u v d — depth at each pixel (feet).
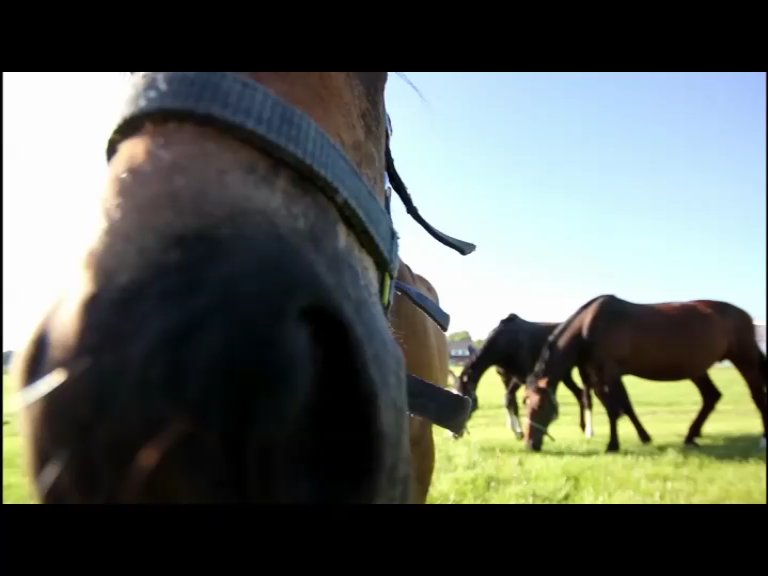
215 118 2.45
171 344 1.91
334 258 2.59
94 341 1.96
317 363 2.13
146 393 1.87
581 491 20.36
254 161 2.48
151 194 2.25
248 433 1.90
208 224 2.20
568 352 35.86
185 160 2.36
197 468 1.85
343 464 2.14
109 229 2.17
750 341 39.24
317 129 2.72
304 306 2.15
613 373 35.70
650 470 24.47
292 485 1.98
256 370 1.94
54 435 1.92
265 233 2.28
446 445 31.24
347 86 3.37
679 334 36.99
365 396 2.25
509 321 48.14
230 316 1.98
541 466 24.82
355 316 2.48
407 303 6.27
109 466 1.86
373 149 3.58
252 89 2.57
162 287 2.01
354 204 2.80
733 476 23.53
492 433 42.34
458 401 3.56
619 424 46.44
